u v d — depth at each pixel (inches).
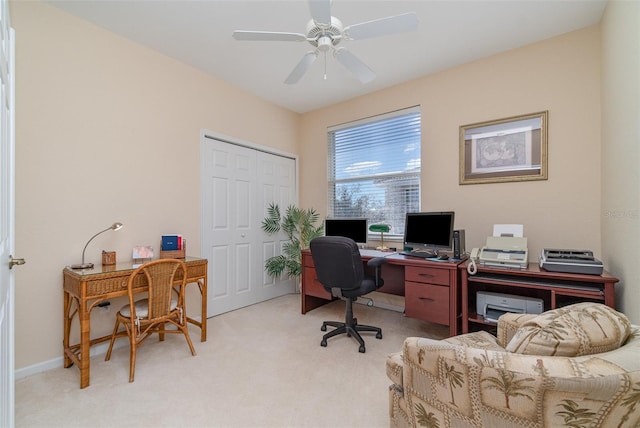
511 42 101.5
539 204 101.0
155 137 107.7
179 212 114.9
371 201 146.0
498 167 108.4
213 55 110.7
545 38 99.3
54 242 84.4
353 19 89.5
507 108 106.4
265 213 152.0
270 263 149.9
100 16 88.4
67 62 86.9
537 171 101.1
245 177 142.1
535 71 101.4
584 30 93.4
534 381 32.0
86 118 90.7
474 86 113.4
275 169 157.6
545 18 89.0
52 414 62.8
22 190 78.9
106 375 78.7
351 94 144.7
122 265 90.4
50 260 83.6
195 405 65.9
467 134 115.0
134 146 102.0
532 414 32.5
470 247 114.0
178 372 80.2
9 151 53.1
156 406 65.6
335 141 159.3
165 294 86.2
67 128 86.9
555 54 98.0
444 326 115.4
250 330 110.9
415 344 45.2
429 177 124.6
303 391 71.4
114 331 87.1
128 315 82.6
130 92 100.9
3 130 44.4
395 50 106.1
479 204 112.6
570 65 95.6
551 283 82.0
